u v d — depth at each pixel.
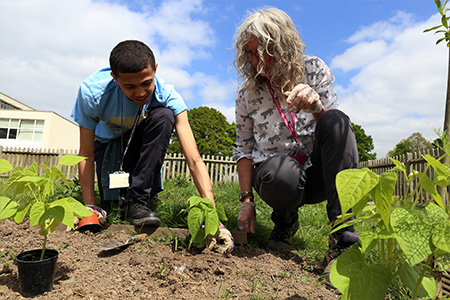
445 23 1.31
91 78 2.10
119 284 1.40
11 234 1.90
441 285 1.26
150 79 1.81
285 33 1.81
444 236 0.76
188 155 2.09
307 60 2.00
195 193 4.51
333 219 1.59
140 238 1.92
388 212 0.80
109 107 2.10
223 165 10.73
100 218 2.05
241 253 1.88
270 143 2.08
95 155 2.49
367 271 0.89
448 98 1.38
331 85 1.98
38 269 1.24
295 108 1.71
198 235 1.81
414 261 0.74
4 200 1.20
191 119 34.91
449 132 1.36
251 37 1.85
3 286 1.32
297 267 1.74
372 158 39.72
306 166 2.00
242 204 2.10
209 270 1.56
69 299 1.24
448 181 0.91
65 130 40.41
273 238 2.20
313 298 1.33
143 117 2.15
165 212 2.55
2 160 1.28
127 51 1.72
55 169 1.27
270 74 1.95
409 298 1.27
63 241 1.83
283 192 1.85
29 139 36.56
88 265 1.58
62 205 1.15
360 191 0.81
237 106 2.22
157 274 1.48
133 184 2.10
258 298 1.31
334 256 1.56
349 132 1.63
